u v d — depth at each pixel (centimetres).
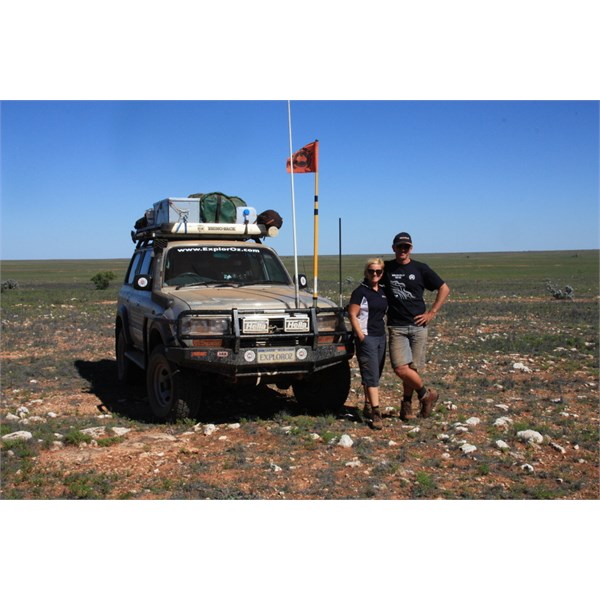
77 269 12862
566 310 2348
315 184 755
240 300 745
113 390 973
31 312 2355
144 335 855
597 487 543
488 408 816
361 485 541
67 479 549
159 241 871
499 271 8819
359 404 856
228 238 927
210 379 754
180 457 615
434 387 945
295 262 760
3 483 545
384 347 751
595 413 796
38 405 859
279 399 882
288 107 767
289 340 727
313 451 633
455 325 1831
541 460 611
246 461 599
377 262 720
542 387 952
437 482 550
